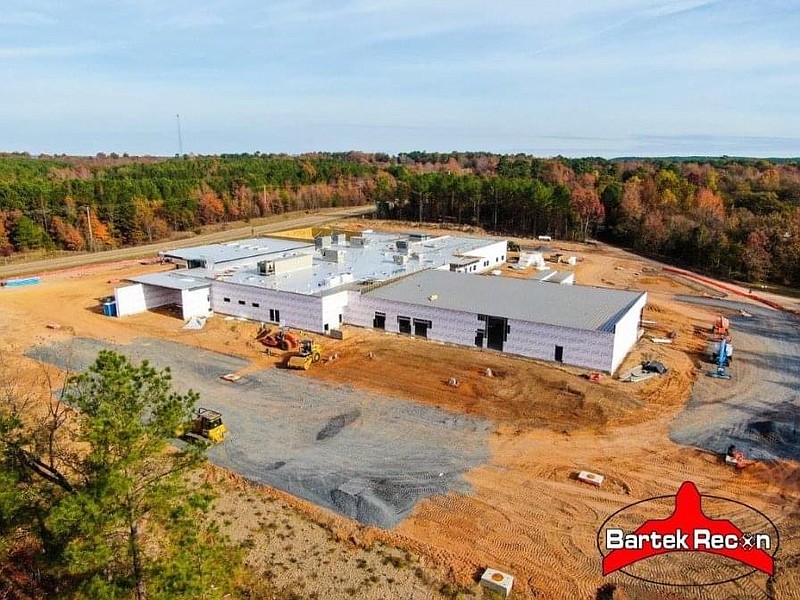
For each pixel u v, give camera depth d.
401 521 23.61
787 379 38.84
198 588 14.41
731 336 48.56
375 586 19.98
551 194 105.00
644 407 33.97
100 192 103.88
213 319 52.16
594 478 26.28
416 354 42.12
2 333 48.75
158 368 40.25
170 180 127.69
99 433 13.34
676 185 121.44
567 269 77.81
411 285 52.66
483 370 38.97
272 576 20.36
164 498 14.40
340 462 28.08
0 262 83.69
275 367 40.44
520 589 19.94
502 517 23.86
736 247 75.50
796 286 70.19
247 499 25.00
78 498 13.32
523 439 30.27
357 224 121.00
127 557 15.34
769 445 29.72
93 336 47.88
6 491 14.70
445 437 30.52
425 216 127.31
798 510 24.23
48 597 17.53
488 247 74.06
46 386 36.59
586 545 22.12
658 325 51.50
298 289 50.19
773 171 151.25
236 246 71.88
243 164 183.00
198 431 30.36
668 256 87.25
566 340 40.12
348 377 38.38
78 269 77.50
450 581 20.28
